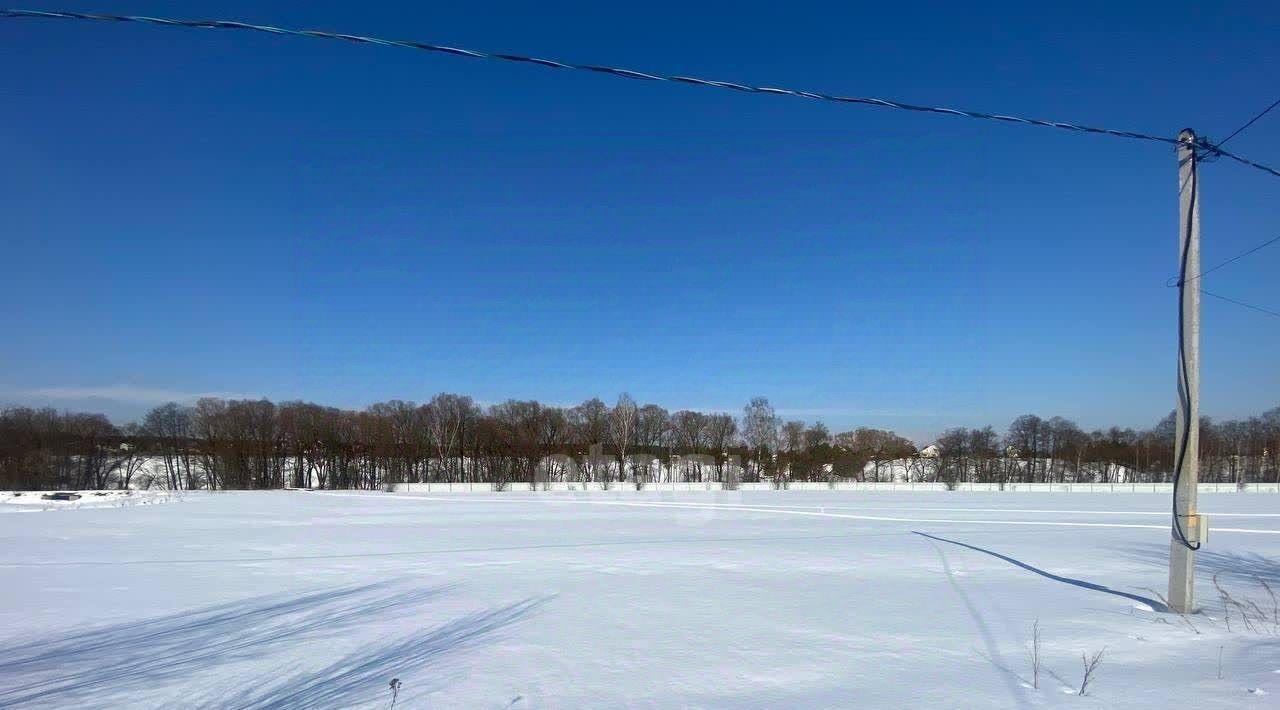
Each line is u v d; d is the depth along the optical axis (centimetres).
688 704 594
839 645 789
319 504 3928
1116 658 729
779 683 651
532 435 7025
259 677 665
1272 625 877
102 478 6744
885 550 1703
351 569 1392
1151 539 1992
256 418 6912
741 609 991
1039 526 2431
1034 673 673
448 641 809
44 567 1436
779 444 7275
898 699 604
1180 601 953
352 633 848
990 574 1317
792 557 1570
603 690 630
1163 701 588
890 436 8431
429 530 2297
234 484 6706
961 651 762
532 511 3291
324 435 6988
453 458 7162
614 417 7225
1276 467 7281
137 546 1834
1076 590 1141
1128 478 7762
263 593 1127
